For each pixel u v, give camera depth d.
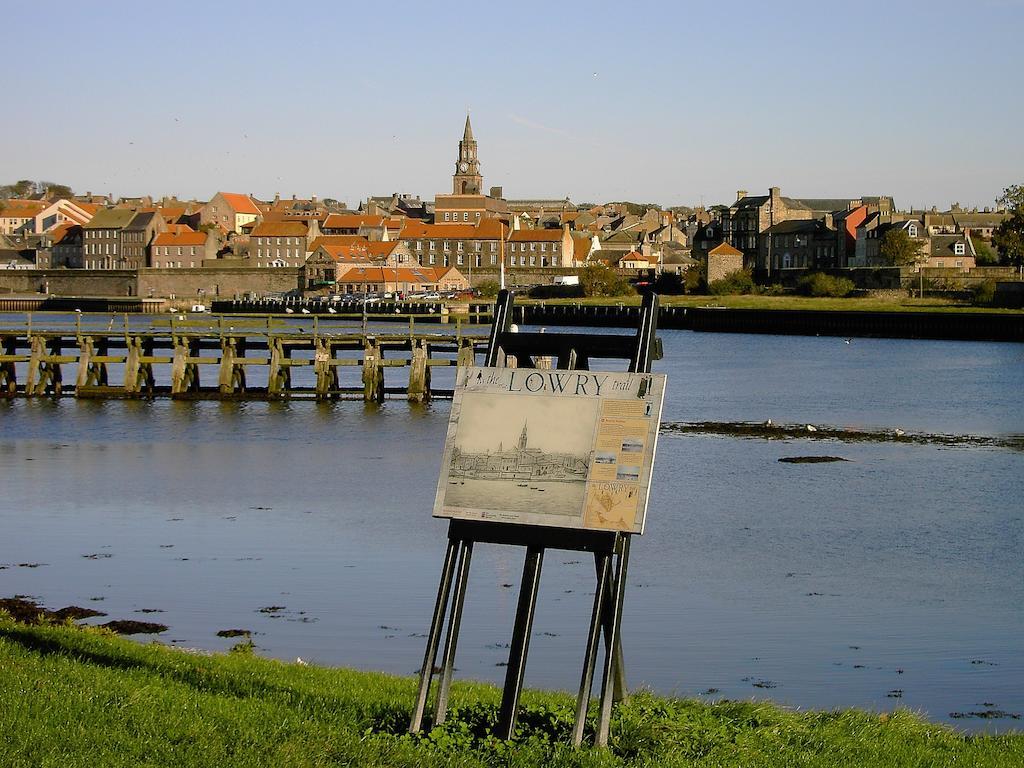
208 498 44.38
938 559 35.62
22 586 31.08
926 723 18.20
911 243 184.50
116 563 33.81
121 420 68.44
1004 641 27.30
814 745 15.82
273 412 72.19
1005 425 67.81
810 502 44.41
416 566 33.66
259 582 31.69
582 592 30.92
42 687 16.50
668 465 52.88
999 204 187.50
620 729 15.42
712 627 28.16
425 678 15.18
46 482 47.78
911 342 137.25
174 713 15.65
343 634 26.91
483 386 15.09
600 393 14.74
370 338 78.12
